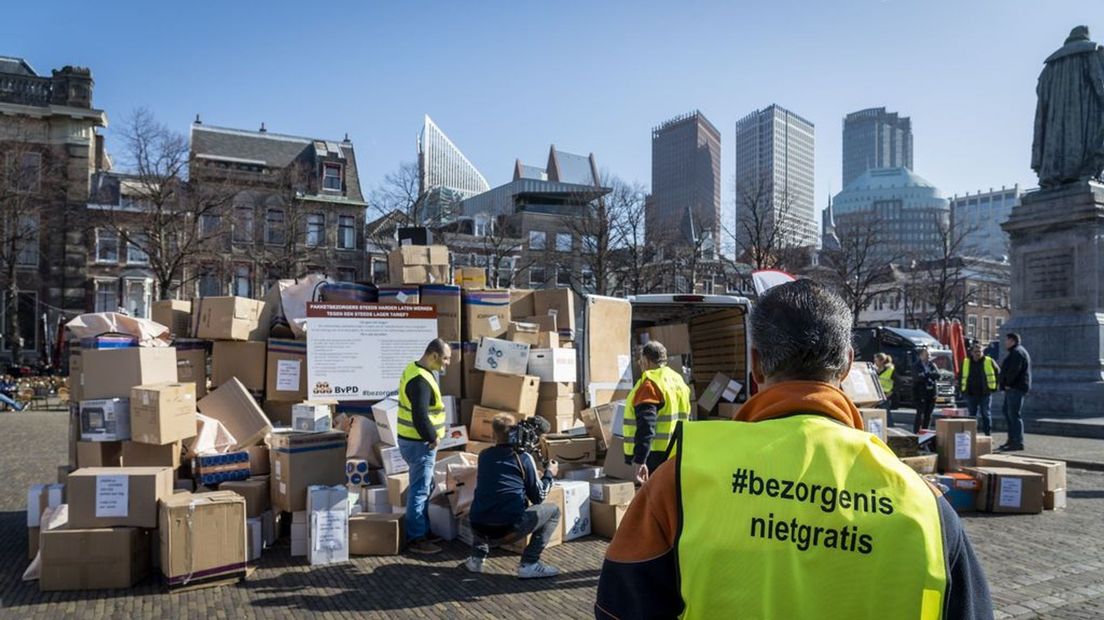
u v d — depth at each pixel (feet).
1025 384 40.19
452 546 21.70
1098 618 16.15
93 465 20.80
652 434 18.65
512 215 168.86
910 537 4.21
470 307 28.84
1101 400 48.21
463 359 28.14
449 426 26.35
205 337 26.17
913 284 144.56
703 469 4.67
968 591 4.24
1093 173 51.75
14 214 108.58
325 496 20.16
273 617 15.94
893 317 200.03
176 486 21.25
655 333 31.53
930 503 4.38
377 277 144.87
